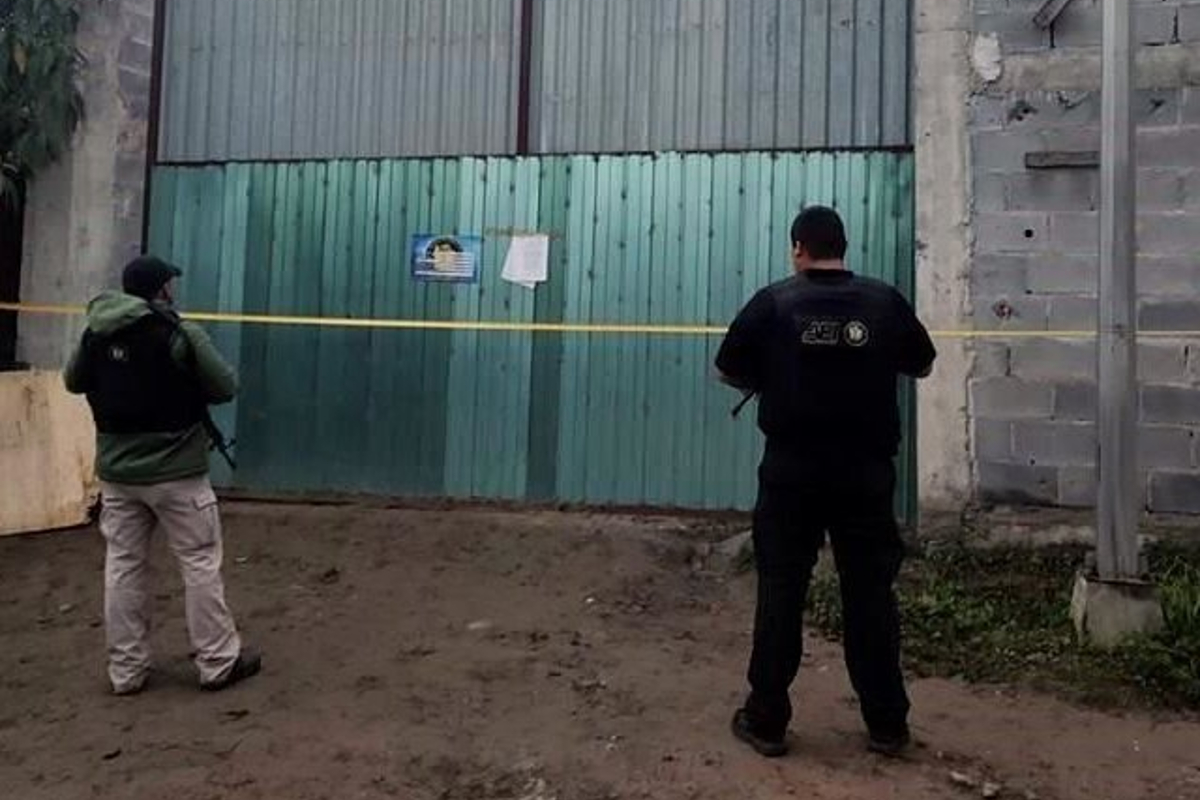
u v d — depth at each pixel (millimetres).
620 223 7266
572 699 4617
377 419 7566
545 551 6590
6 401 6980
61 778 3930
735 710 4484
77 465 7277
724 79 7188
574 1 7449
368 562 6500
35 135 7684
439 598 5984
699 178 7164
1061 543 6117
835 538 4051
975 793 3809
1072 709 4617
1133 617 5031
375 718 4418
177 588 6141
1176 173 6180
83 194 7867
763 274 7031
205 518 4723
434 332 7504
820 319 3941
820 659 5207
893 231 6828
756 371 4129
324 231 7730
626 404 7199
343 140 7781
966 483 6445
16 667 5086
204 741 4207
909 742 4164
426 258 7547
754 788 3785
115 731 4320
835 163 6949
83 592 6168
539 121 7473
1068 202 6363
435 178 7570
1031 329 6387
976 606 5625
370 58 7770
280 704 4570
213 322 7828
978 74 6520
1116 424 5164
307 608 5816
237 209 7883
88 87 7871
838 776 3893
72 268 7852
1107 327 5180
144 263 4738
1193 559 5812
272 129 7891
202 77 8016
